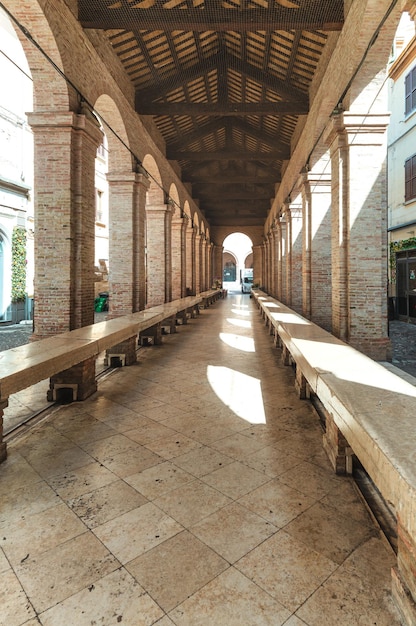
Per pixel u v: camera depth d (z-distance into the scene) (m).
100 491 2.69
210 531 2.26
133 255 8.06
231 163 17.25
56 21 4.73
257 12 5.53
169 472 2.95
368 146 5.66
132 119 8.14
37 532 2.26
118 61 7.14
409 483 1.44
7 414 4.21
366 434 1.87
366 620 1.67
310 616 1.69
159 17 5.48
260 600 1.77
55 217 5.22
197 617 1.69
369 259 5.77
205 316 14.72
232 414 4.20
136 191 8.06
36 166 5.19
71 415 4.19
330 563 2.00
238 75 9.72
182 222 14.49
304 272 8.92
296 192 11.24
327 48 6.72
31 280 13.24
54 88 5.04
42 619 1.69
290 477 2.87
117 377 5.77
